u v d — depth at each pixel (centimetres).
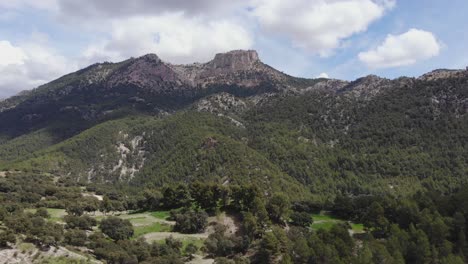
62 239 12638
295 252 12000
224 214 16238
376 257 10988
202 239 14750
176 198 18550
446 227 12581
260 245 13488
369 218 14825
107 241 13225
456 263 10844
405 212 14300
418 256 11656
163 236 14838
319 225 16525
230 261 12238
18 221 12606
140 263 11731
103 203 18638
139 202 19300
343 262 10656
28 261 11419
